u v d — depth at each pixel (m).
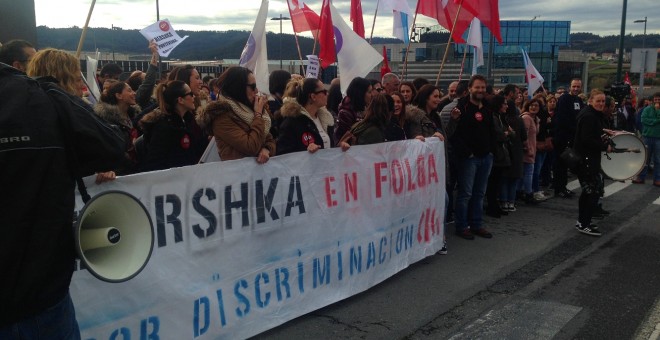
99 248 2.44
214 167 3.44
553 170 9.83
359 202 4.65
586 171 6.64
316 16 8.05
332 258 4.39
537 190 8.92
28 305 1.97
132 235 2.46
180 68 5.48
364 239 4.72
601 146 6.50
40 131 1.98
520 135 7.81
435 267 5.49
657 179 10.38
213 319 3.48
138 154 4.51
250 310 3.73
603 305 4.55
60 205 2.02
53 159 2.00
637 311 4.43
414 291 4.82
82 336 2.84
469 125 6.25
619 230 7.06
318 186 4.23
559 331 4.03
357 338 3.88
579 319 4.25
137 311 3.07
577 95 9.03
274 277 3.90
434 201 5.75
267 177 3.80
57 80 2.37
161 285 3.17
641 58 17.69
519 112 8.15
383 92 5.48
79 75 2.53
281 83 6.13
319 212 4.24
